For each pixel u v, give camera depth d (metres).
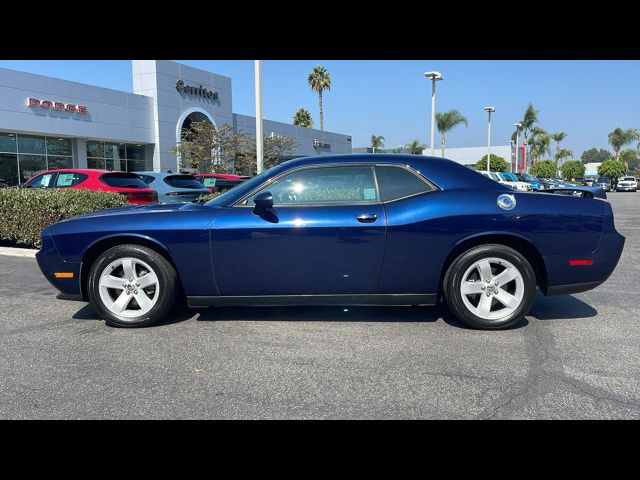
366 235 4.22
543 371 3.53
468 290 4.35
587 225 4.32
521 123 56.81
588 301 5.49
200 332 4.40
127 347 4.05
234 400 3.13
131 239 4.48
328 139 48.94
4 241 9.43
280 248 4.27
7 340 4.23
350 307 5.13
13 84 21.31
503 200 4.32
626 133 63.88
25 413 2.98
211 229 4.30
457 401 3.10
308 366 3.65
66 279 4.55
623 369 3.56
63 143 24.50
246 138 30.00
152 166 29.06
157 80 28.44
